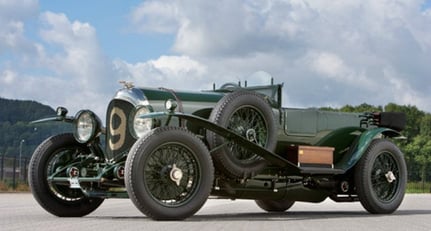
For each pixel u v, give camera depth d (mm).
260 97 8492
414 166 66750
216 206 12156
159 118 7941
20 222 7086
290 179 9203
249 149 8227
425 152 66938
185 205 7535
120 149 8141
